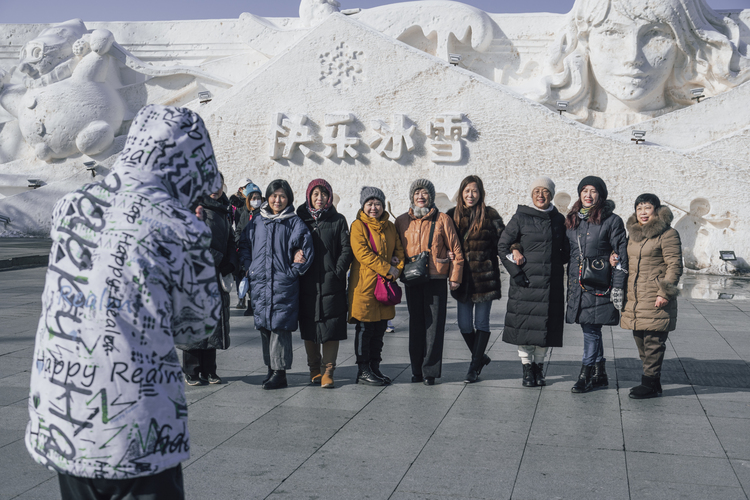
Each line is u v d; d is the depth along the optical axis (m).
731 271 13.70
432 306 5.25
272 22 19.92
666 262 4.80
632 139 14.04
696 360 6.16
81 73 19.67
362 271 5.17
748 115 14.78
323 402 4.74
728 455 3.71
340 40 15.20
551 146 14.38
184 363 5.19
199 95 15.86
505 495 3.15
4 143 21.39
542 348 5.27
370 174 15.06
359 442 3.88
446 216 5.35
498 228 5.50
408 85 14.95
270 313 4.98
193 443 3.84
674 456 3.68
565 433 4.08
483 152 14.65
